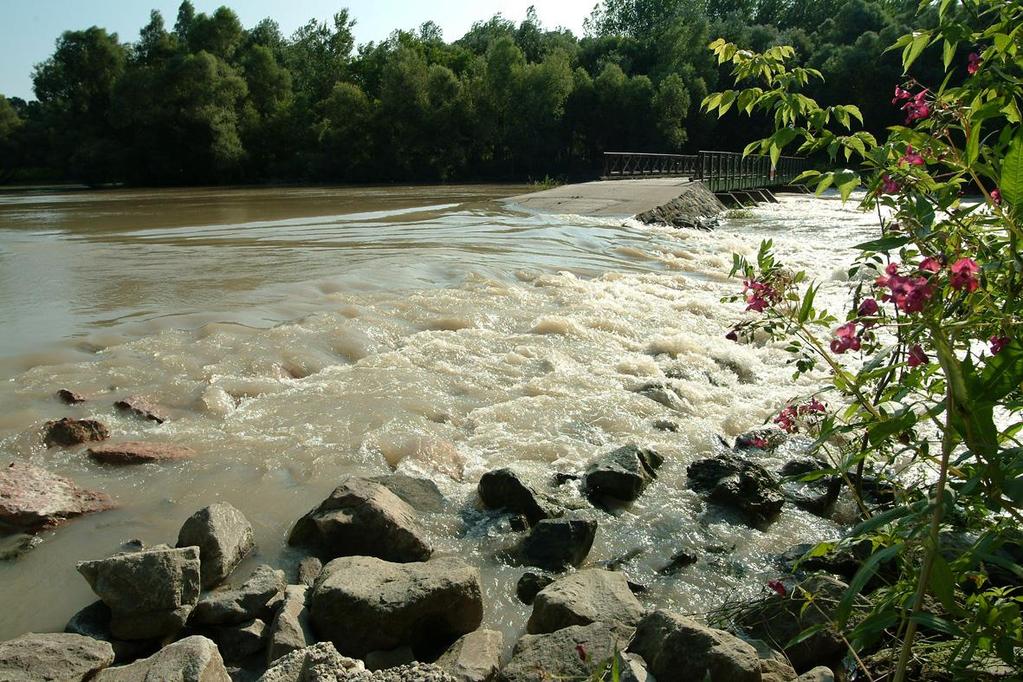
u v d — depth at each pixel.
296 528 4.66
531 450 6.13
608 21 83.19
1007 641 2.40
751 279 3.49
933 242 2.94
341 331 8.52
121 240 16.41
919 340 2.86
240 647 3.74
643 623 3.67
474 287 11.16
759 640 3.85
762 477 5.49
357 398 6.84
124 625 3.72
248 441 5.99
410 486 5.26
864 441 3.66
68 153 56.81
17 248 15.23
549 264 13.22
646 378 7.67
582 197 23.91
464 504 5.27
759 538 5.02
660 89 53.88
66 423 5.83
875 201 3.46
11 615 3.94
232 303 9.67
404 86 53.22
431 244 15.02
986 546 2.49
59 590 4.14
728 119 57.75
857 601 3.83
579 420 6.68
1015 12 3.11
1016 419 6.01
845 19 57.38
